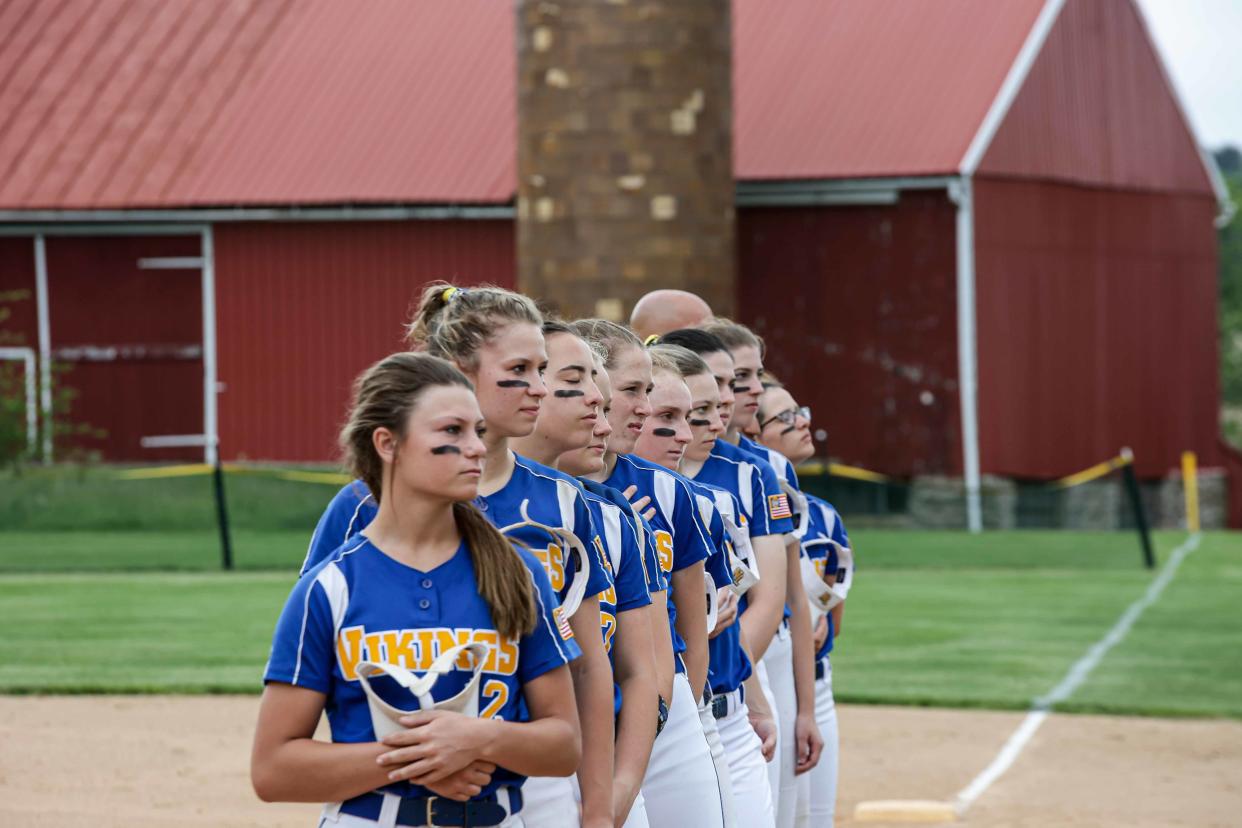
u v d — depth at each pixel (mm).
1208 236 69562
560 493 9664
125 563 43312
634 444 11281
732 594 11742
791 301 56719
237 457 59312
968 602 36906
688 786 10852
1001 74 56312
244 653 29797
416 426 8172
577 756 8547
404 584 8305
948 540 49875
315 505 52312
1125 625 33625
